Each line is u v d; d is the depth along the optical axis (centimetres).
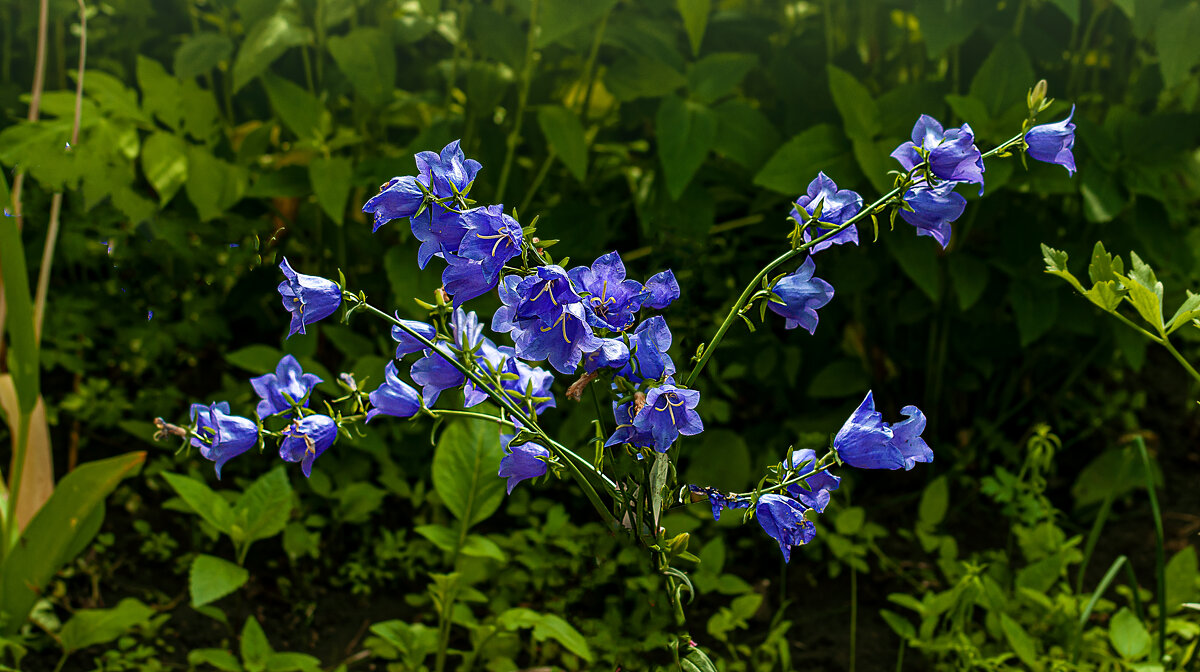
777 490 81
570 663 120
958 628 122
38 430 124
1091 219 140
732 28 164
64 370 178
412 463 156
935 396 169
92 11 177
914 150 81
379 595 139
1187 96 167
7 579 115
